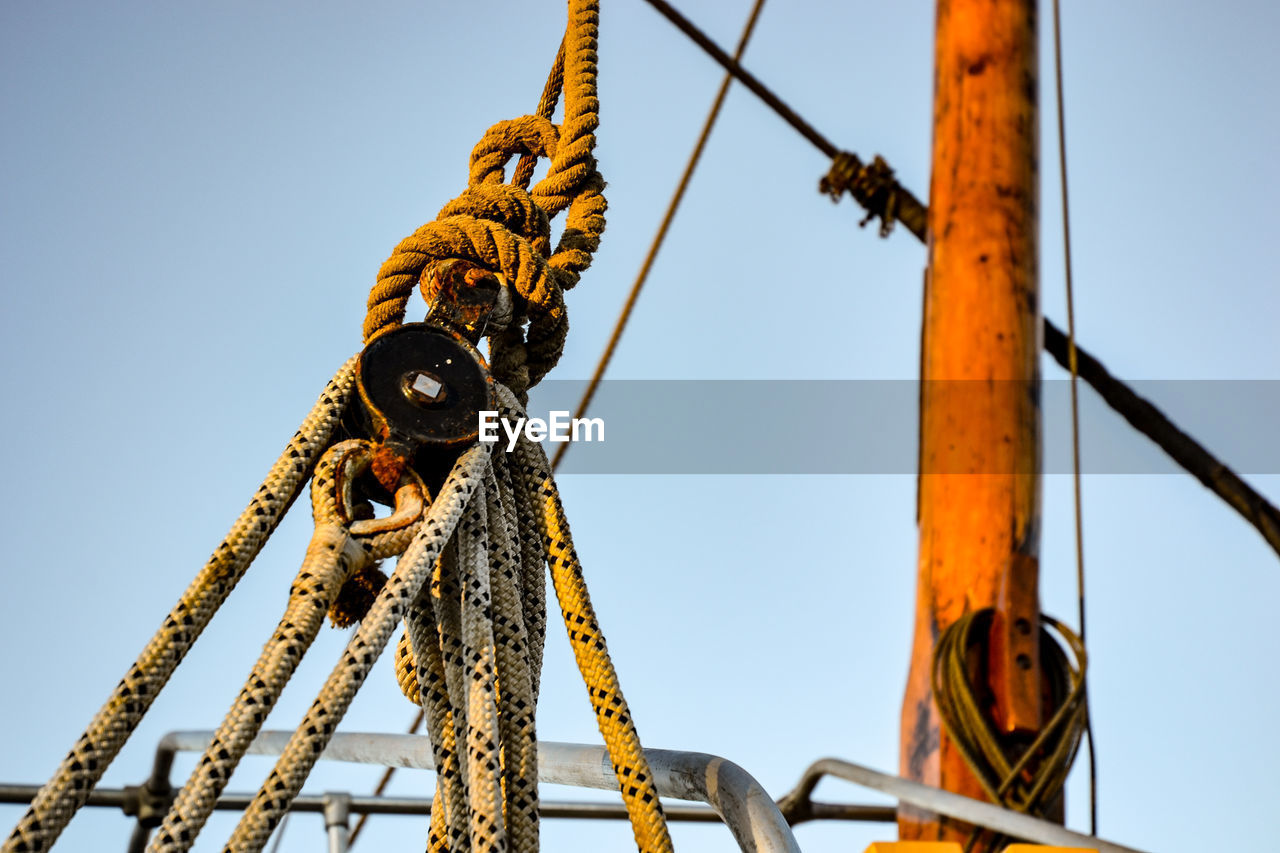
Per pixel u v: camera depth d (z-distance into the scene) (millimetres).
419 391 2270
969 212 2998
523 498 2428
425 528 2123
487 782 2010
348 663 1960
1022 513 2682
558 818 4871
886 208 5051
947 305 2916
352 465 2203
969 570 2619
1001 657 2453
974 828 2359
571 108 2869
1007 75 3129
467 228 2605
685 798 2352
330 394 2270
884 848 1974
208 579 2027
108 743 1897
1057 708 2475
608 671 2289
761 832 2094
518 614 2238
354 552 2107
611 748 2232
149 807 4312
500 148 2893
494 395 2359
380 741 3109
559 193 2814
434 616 2275
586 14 2959
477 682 2096
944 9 3246
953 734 2416
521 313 2617
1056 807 2404
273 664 1957
